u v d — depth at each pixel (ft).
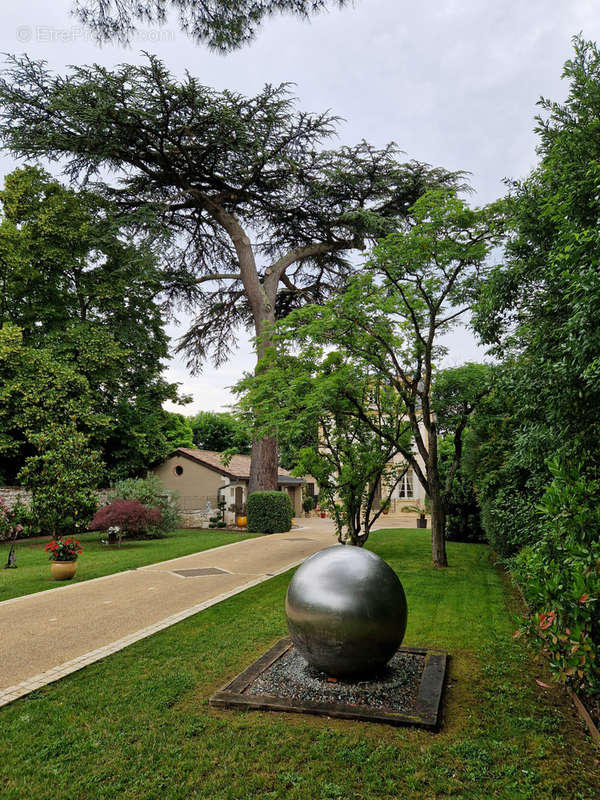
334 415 42.37
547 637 12.41
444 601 28.81
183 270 76.89
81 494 45.70
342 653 15.39
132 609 28.07
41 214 69.77
